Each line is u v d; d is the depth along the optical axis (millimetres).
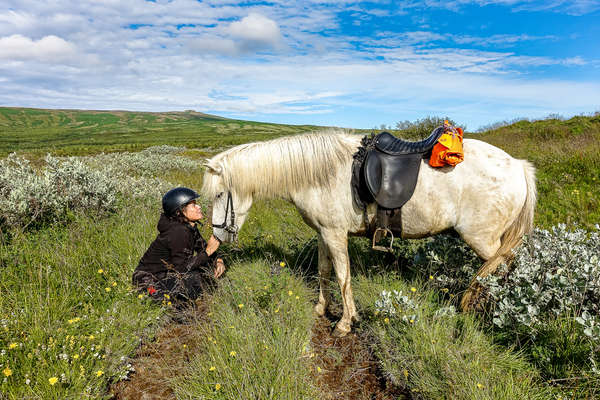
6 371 1724
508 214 2215
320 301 2850
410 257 3258
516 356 2029
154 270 2871
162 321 2625
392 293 2633
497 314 2176
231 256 3623
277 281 2660
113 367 2068
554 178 5922
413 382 1979
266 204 5539
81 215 4262
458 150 2137
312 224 2645
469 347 2086
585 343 1909
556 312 2082
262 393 1805
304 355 2139
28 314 2320
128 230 3959
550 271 2260
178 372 2129
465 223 2270
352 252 3572
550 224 4164
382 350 2289
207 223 4035
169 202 2762
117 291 2785
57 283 2768
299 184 2496
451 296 2604
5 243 3396
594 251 2461
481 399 1706
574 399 1667
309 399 1839
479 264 2865
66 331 2203
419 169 2279
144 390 2027
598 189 5086
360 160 2352
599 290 2082
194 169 10352
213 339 2240
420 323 2244
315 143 2453
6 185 4309
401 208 2309
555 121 15102
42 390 1793
